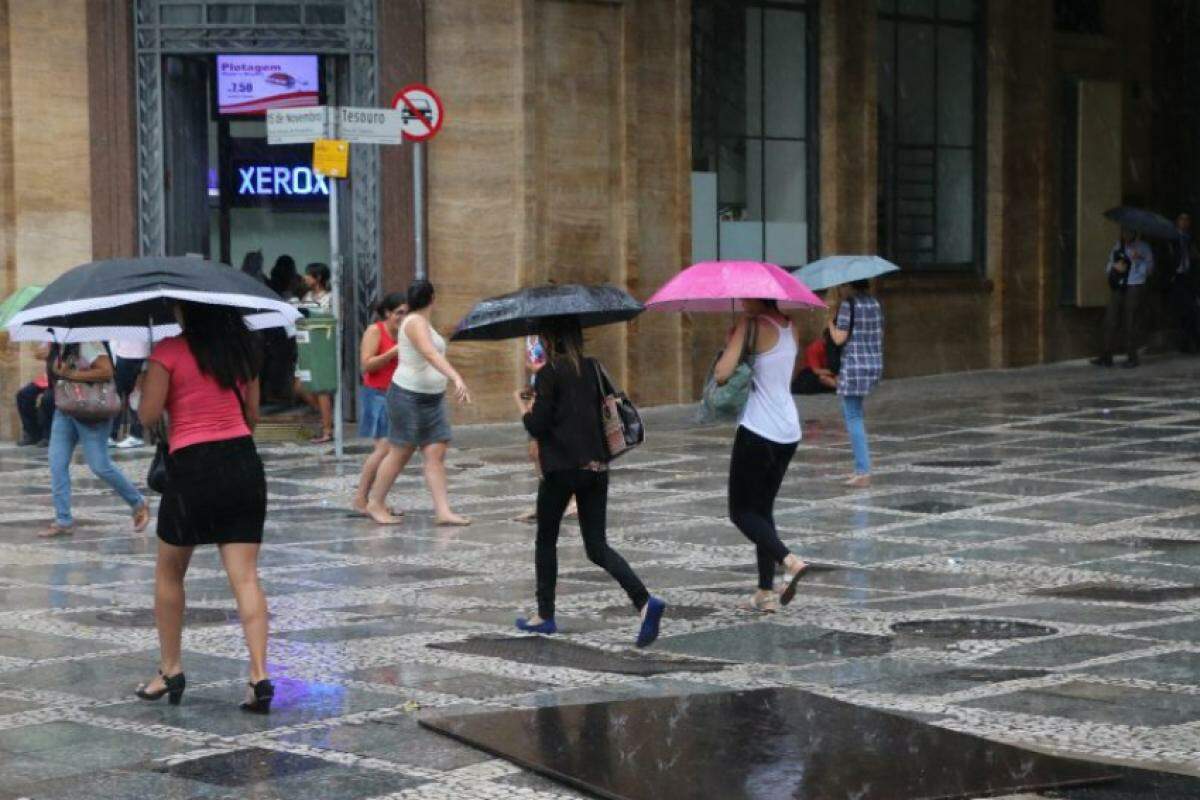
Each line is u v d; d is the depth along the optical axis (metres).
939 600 17.05
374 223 34.34
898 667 14.01
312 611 16.78
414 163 33.62
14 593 17.98
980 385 40.09
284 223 35.84
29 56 33.47
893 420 34.00
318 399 33.75
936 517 22.44
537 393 15.60
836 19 39.59
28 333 13.60
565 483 15.45
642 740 11.47
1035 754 11.09
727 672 13.94
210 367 12.81
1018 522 21.91
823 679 13.64
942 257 42.66
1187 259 45.84
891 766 10.78
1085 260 44.75
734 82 38.41
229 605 17.06
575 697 13.09
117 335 13.71
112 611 16.91
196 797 10.54
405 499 25.23
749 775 10.60
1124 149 45.81
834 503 23.80
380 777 10.90
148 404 12.77
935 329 42.16
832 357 38.19
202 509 12.71
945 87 42.47
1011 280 43.59
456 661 14.41
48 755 11.55
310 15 33.91
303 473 28.30
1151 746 11.45
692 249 37.53
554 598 16.06
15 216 33.56
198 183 34.69
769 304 16.78
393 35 34.03
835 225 39.84
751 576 18.67
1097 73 45.31
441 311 34.62
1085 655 14.30
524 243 34.62
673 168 37.09
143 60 33.81
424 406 22.66
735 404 16.52
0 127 33.47
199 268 12.92
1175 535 20.77
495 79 34.53
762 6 38.84
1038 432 31.59
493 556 20.22
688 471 27.66
